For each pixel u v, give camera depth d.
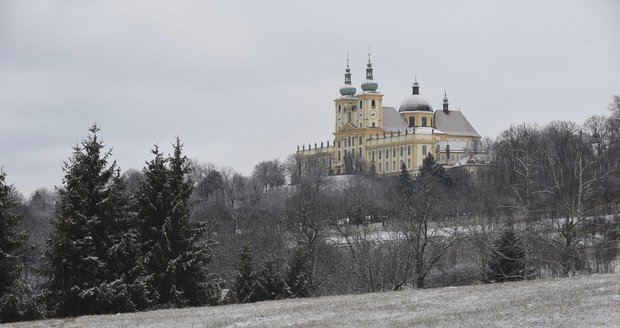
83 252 56.69
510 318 37.12
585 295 42.53
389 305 46.16
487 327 35.22
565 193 81.50
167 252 60.16
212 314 47.88
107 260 57.69
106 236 58.09
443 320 38.16
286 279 76.81
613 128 189.62
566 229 69.75
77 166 58.44
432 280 91.88
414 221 87.62
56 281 56.84
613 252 80.81
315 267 88.19
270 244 105.19
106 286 56.03
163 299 59.66
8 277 56.12
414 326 36.97
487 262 79.50
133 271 57.94
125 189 60.91
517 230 78.12
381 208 153.38
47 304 56.88
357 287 81.38
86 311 56.62
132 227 59.62
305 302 52.16
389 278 76.12
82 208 57.84
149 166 61.69
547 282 52.34
